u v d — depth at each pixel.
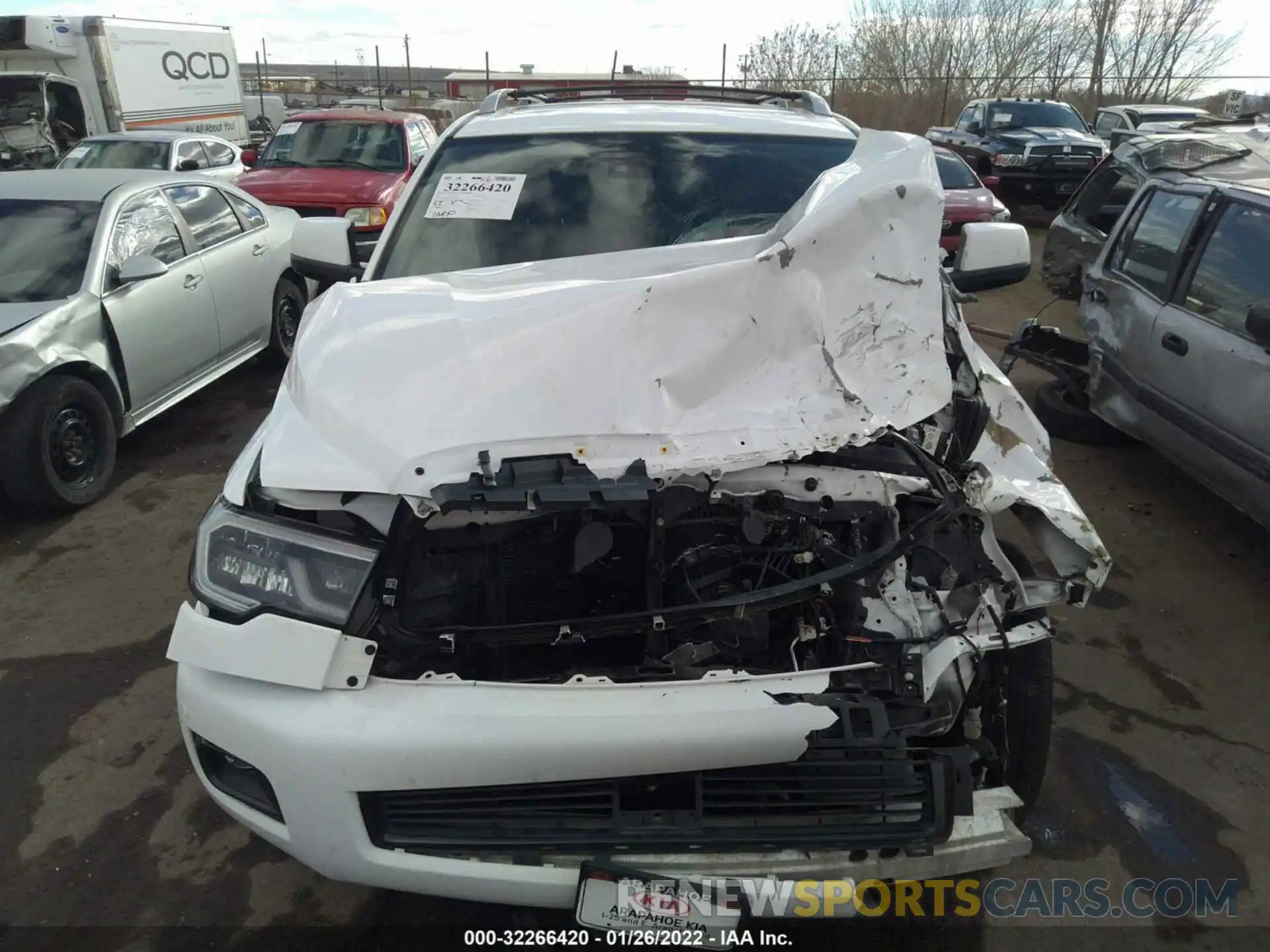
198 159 11.41
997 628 2.05
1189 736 2.97
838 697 1.85
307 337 2.46
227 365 5.90
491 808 1.86
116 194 5.18
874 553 1.97
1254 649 3.43
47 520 4.53
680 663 1.92
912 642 1.98
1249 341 3.80
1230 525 4.38
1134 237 5.10
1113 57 24.91
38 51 13.86
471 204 3.20
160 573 4.04
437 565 2.10
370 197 8.85
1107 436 5.28
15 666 3.38
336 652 1.85
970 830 1.93
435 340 2.24
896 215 2.38
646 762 1.78
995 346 7.33
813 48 24.11
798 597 1.94
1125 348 4.74
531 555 2.12
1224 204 4.30
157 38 15.50
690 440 2.01
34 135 13.62
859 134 3.40
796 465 2.10
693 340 2.20
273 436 2.13
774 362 2.22
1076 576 2.21
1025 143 13.25
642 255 2.71
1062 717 3.05
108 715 3.11
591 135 3.41
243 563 1.96
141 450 5.36
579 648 2.11
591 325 2.20
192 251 5.55
